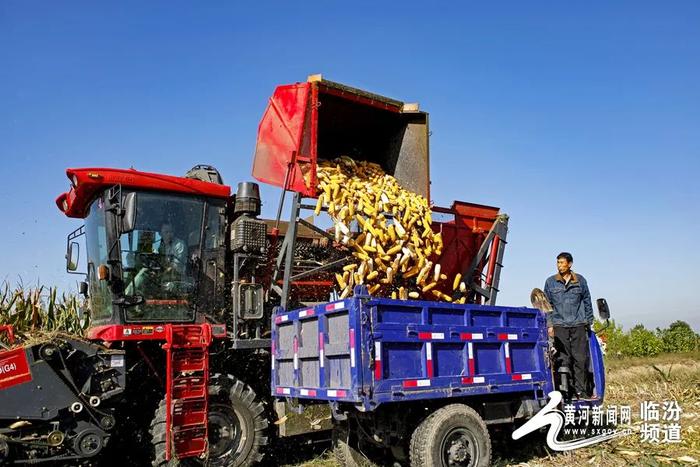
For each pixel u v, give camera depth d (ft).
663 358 65.36
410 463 18.71
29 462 19.36
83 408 20.29
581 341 25.58
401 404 19.22
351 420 21.27
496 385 20.49
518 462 22.21
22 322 28.17
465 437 19.07
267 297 24.98
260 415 22.39
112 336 20.79
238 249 23.44
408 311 18.63
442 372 19.11
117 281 21.31
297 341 20.40
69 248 25.31
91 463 21.91
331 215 23.29
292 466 23.25
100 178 21.45
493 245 30.17
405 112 26.94
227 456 21.45
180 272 22.74
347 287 23.49
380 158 29.58
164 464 20.11
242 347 23.08
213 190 23.70
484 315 20.94
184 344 21.34
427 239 25.64
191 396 20.88
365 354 17.10
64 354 20.34
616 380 44.19
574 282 26.07
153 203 22.48
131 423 22.50
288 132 24.49
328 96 25.12
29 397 19.53
